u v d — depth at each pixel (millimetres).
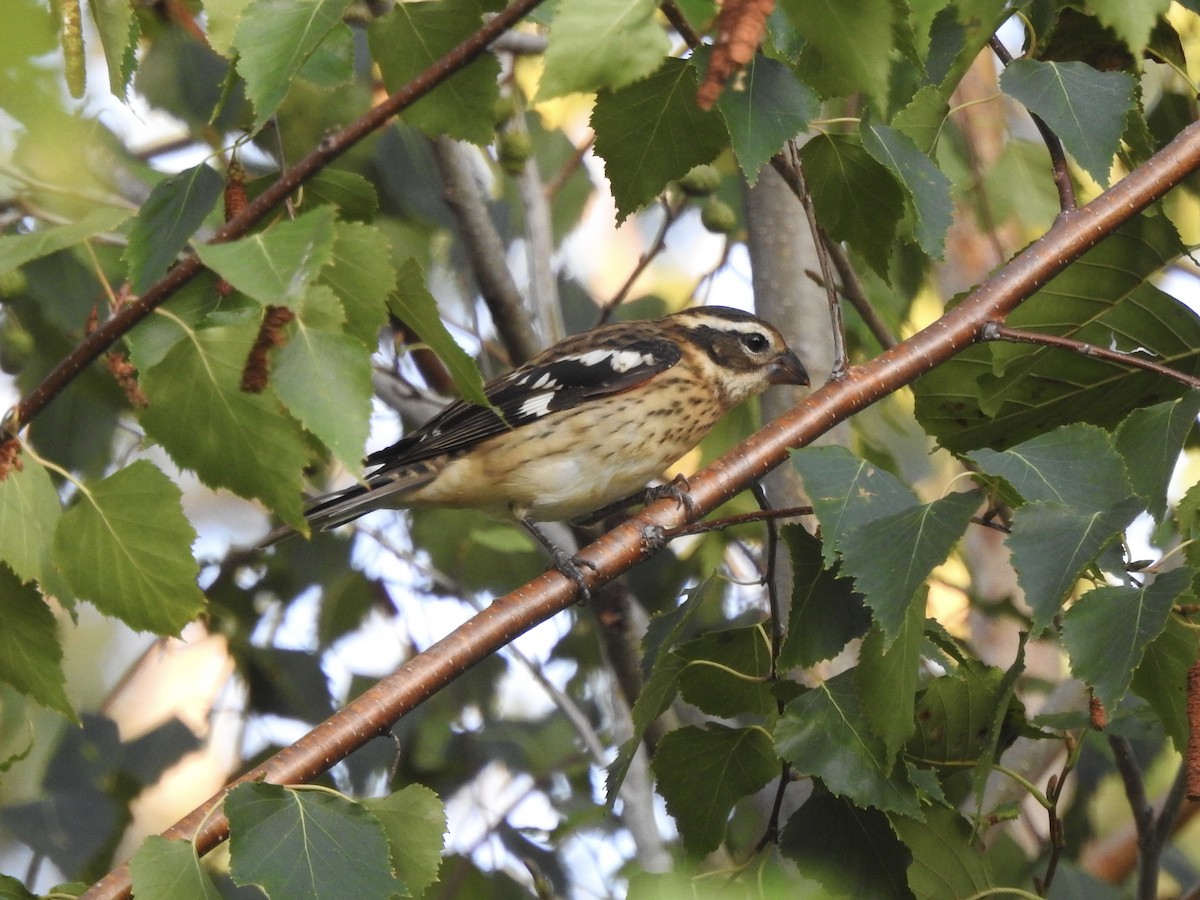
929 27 7891
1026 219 14125
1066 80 7551
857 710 7113
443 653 7602
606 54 5625
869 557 6254
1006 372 8695
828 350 12156
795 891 7402
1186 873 13648
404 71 7699
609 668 12133
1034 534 5984
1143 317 8539
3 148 4918
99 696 15977
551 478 11570
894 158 7266
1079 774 12445
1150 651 6504
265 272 5387
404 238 13703
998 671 7824
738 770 7645
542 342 12844
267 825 6000
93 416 13336
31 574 6801
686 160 7242
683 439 12008
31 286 12273
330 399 5656
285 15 6477
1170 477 6969
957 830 7449
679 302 17656
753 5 5531
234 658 13641
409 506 11789
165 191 6914
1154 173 8195
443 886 13086
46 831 12836
